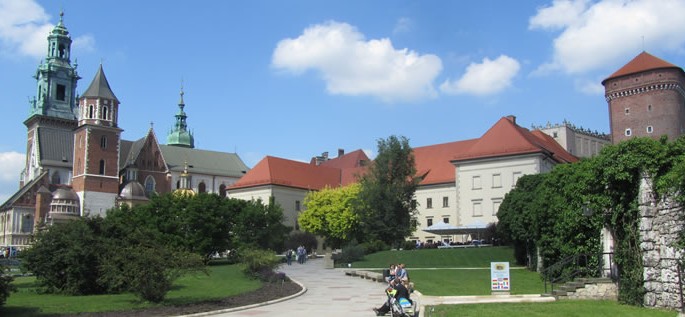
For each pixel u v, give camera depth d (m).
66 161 131.25
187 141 168.75
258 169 102.94
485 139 81.69
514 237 46.28
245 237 62.38
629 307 21.02
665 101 92.56
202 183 135.75
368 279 40.00
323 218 86.75
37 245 29.72
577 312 19.50
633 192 22.80
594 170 24.47
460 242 77.75
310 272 48.62
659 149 21.67
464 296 26.64
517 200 47.53
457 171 81.81
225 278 39.44
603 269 26.38
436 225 71.31
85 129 118.69
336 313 22.11
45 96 136.00
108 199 118.50
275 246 69.12
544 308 20.67
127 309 23.38
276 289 31.92
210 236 54.56
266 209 67.56
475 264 52.88
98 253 29.45
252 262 40.47
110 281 28.36
